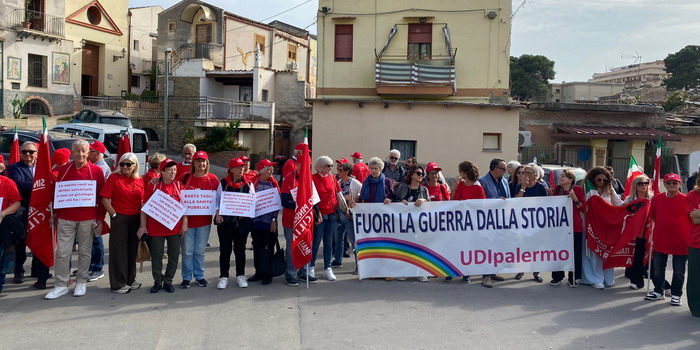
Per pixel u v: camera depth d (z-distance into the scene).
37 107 33.56
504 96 23.84
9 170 8.09
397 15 24.12
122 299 7.31
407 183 8.71
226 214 7.72
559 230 8.54
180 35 36.53
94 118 24.80
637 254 8.27
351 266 9.57
